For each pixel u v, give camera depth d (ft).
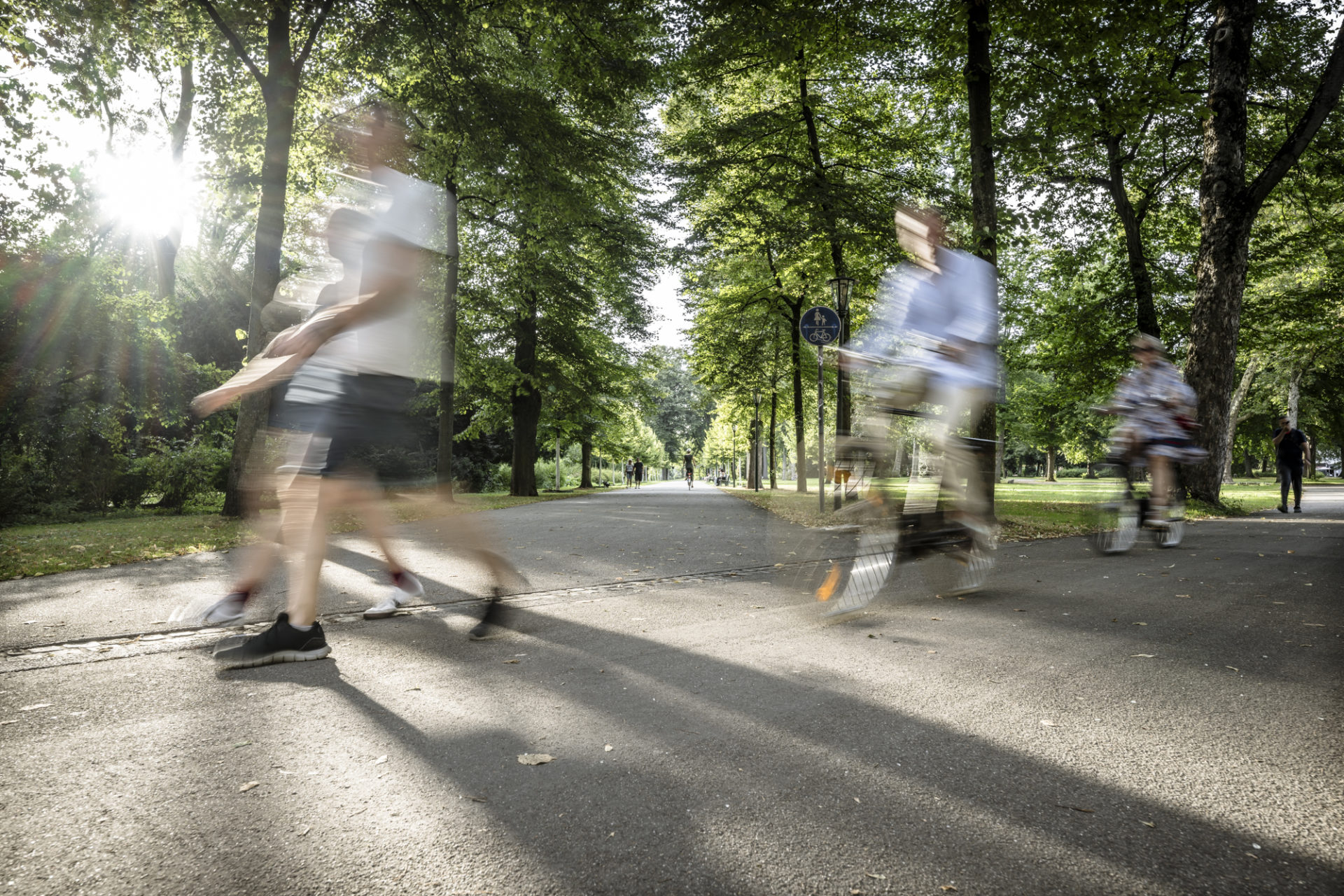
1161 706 9.29
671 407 307.37
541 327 78.18
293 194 48.37
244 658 11.27
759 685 10.25
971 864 5.71
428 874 5.60
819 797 6.84
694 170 48.39
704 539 30.30
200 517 43.65
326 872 5.64
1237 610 14.89
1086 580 18.78
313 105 46.68
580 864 5.72
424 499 12.26
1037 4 29.60
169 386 56.34
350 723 8.82
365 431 11.49
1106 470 25.05
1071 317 63.00
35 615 15.07
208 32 42.96
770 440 105.50
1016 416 133.90
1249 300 61.11
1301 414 132.36
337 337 11.36
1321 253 60.59
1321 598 16.15
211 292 81.71
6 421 47.21
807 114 46.88
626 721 8.87
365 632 13.52
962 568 16.51
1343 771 7.34
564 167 50.60
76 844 6.07
